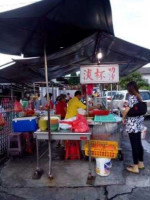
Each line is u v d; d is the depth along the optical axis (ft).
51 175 12.60
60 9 9.89
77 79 42.68
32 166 14.76
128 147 19.65
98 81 16.19
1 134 16.97
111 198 10.36
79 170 13.83
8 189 11.51
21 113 19.47
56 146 20.11
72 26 11.93
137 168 13.28
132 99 12.93
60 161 15.70
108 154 12.72
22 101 24.53
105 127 15.34
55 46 14.69
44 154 17.60
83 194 10.78
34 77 23.04
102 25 11.55
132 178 12.55
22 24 11.09
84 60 19.26
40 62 14.58
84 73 16.28
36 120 16.16
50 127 12.55
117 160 15.64
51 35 12.98
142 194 10.72
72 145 16.17
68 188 11.43
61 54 14.14
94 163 15.03
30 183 12.12
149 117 38.68
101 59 18.89
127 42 13.46
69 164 14.99
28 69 17.62
